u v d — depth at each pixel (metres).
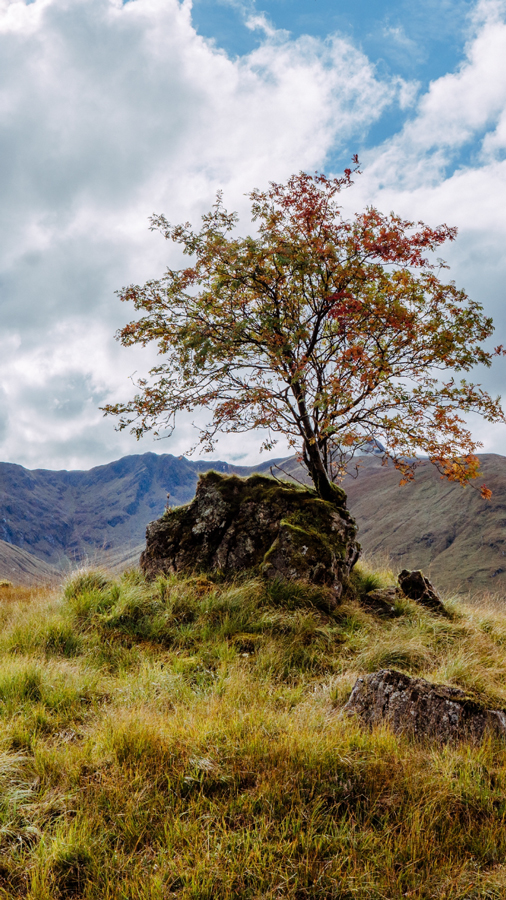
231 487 9.76
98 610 7.57
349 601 8.41
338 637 6.94
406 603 8.43
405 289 8.08
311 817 3.11
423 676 5.64
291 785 3.37
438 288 8.29
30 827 2.99
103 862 2.82
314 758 3.61
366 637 6.92
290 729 4.03
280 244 8.40
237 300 9.55
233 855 2.81
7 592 12.92
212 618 7.24
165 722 4.23
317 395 8.20
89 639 6.72
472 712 4.32
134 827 3.04
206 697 5.04
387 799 3.30
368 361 7.79
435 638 7.23
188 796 3.35
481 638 7.43
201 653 6.34
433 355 8.38
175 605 7.52
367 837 2.98
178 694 5.17
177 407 9.63
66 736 4.22
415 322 8.24
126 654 6.40
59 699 4.82
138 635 7.01
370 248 7.99
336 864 2.78
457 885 2.70
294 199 8.49
